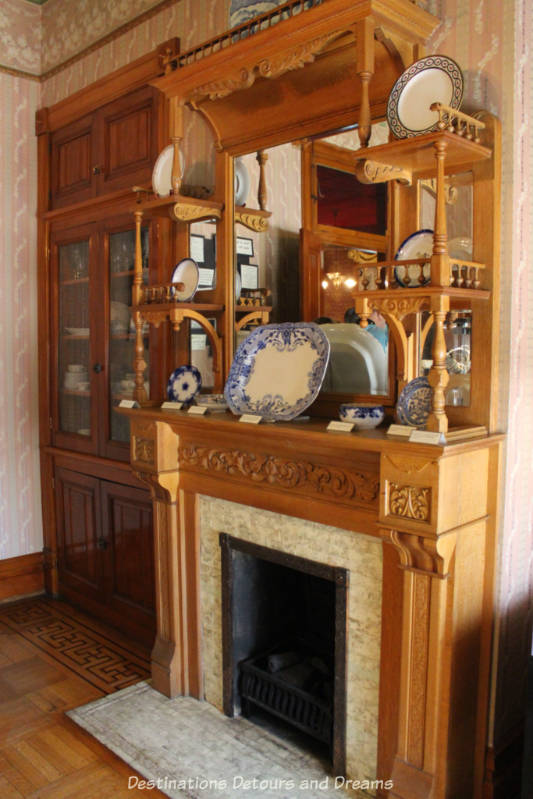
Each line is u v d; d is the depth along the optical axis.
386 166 1.83
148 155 2.90
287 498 2.11
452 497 1.64
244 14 2.36
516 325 1.84
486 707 1.90
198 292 2.61
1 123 3.50
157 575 2.62
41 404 3.70
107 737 2.30
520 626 2.00
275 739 2.29
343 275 2.10
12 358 3.64
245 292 2.41
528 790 1.52
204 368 2.62
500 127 1.79
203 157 2.61
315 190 2.17
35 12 3.59
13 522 3.69
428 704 1.76
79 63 3.32
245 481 2.24
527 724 1.53
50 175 3.59
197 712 2.46
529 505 1.98
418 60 1.76
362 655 1.97
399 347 1.91
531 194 1.85
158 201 2.41
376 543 1.91
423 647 1.76
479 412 1.84
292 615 2.61
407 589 1.77
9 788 2.07
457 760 1.84
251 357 2.29
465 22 1.85
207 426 2.19
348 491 1.92
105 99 3.11
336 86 2.06
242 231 2.42
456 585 1.76
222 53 2.16
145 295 2.59
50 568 3.70
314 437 1.84
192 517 2.49
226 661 2.40
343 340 2.13
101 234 3.21
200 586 2.50
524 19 1.78
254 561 2.44
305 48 1.95
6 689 2.68
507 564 1.91
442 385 1.64
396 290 1.69
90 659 2.95
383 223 2.00
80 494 3.46
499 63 1.79
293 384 2.14
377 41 1.87
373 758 1.97
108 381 3.24
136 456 2.57
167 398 2.55
